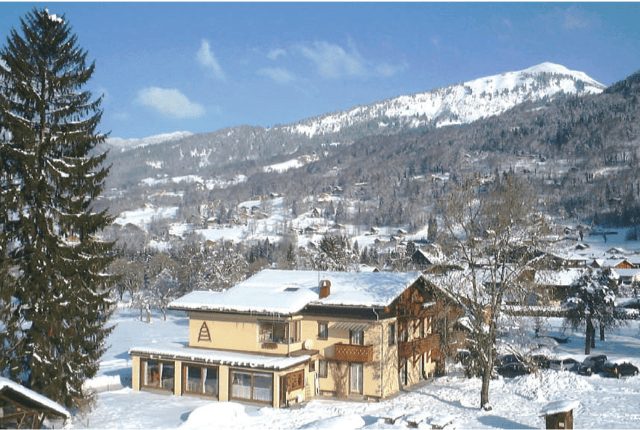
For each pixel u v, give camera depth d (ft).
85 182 94.79
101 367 163.73
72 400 92.68
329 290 126.21
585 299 180.65
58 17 96.02
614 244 615.57
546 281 113.60
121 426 95.45
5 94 88.84
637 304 284.82
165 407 111.04
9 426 73.46
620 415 101.30
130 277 358.43
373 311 119.14
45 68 91.81
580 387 125.49
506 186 116.47
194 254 385.91
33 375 88.12
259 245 643.04
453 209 117.60
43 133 91.15
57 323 89.61
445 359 154.61
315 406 113.39
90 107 97.50
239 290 139.54
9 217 87.66
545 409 88.38
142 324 298.35
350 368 122.62
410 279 130.41
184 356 121.60
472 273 118.01
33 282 88.22
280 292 133.08
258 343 124.98
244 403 115.24
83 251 95.25
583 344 205.16
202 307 129.90
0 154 87.04
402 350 128.26
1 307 86.48
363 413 107.04
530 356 127.54
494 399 119.75
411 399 119.75
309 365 123.44
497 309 114.83
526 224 114.83
